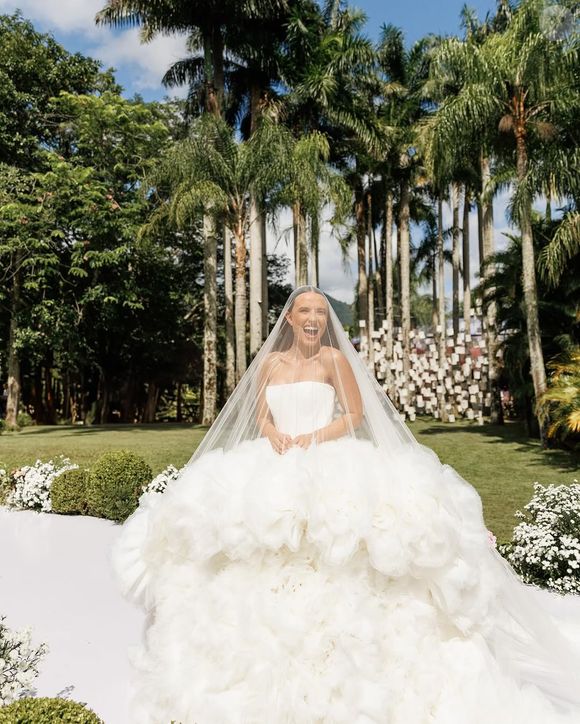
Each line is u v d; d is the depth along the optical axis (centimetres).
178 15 2059
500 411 2228
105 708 313
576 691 315
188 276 3097
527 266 1446
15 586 526
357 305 3612
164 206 1936
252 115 2261
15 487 890
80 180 1984
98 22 2111
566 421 1234
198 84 2328
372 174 2509
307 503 273
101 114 2075
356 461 294
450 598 269
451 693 265
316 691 246
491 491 951
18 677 285
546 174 1342
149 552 310
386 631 265
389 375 2552
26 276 2086
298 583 269
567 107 1362
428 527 270
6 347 2248
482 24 1988
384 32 2353
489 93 1409
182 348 3238
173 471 792
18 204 1938
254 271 2144
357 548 266
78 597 498
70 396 3588
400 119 2305
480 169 2097
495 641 312
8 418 2175
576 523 543
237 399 359
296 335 347
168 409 4391
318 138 1934
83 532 713
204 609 282
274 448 323
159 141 2216
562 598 484
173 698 270
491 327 2216
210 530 283
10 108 2184
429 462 310
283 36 2180
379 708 242
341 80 2103
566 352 1477
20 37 2222
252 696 253
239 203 1908
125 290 2139
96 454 1346
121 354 3011
